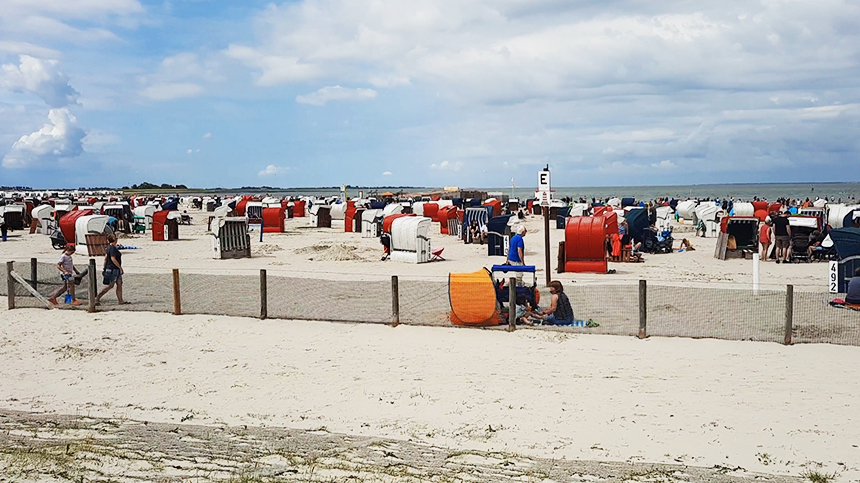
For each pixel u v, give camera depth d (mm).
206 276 22234
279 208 48188
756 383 10453
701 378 10750
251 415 9336
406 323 14805
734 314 15289
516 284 15070
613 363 11641
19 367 11875
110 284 17219
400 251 28797
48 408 9641
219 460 7520
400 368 11578
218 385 10781
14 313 16406
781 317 14938
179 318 15711
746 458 7742
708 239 39281
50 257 30734
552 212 61156
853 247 18406
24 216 54125
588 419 9078
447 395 10148
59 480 6852
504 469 7348
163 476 7004
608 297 17531
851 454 7836
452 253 32094
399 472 7211
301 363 11977
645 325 13273
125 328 14812
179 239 41562
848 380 10523
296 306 16828
